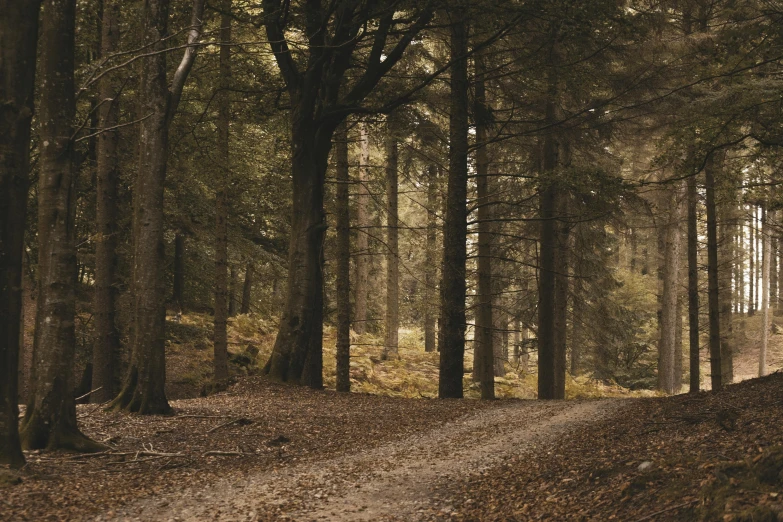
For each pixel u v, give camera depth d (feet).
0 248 28.12
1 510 23.84
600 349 102.37
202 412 47.34
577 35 52.60
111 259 59.06
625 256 157.79
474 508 24.66
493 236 80.18
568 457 30.55
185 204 76.28
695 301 66.18
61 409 33.78
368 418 48.14
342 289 67.87
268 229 97.86
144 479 30.25
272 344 95.86
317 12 56.54
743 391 41.50
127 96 59.00
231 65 64.23
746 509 16.94
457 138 64.03
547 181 55.93
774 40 39.50
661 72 59.98
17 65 28.43
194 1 47.55
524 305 90.43
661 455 25.80
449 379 64.08
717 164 50.49
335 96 62.03
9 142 28.25
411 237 93.61
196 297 107.34
